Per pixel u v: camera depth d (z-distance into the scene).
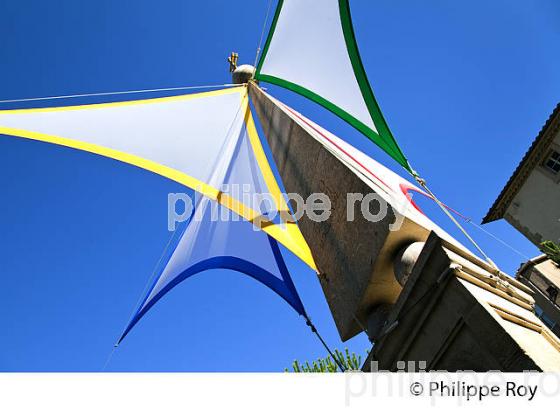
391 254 6.20
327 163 8.19
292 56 10.27
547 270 15.62
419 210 8.17
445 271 4.55
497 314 4.27
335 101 9.28
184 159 9.68
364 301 6.58
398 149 7.61
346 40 8.44
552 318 15.06
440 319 4.57
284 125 10.77
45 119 7.84
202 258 9.07
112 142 8.73
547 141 15.31
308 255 8.57
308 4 9.02
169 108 9.88
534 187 15.93
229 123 11.12
